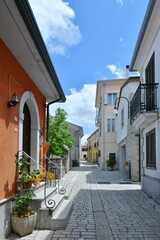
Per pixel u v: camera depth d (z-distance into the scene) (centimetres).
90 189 1289
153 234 571
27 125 813
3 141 521
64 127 2078
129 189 1295
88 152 6994
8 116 552
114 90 3106
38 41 530
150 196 1055
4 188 521
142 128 1249
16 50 570
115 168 2912
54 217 597
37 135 830
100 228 609
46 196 645
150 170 1103
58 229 585
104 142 3097
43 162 933
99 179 1803
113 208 835
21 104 644
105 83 3116
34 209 587
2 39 520
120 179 1805
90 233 569
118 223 655
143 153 1248
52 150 1959
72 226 618
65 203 750
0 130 508
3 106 526
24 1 408
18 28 480
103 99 3123
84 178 1877
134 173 1655
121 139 2367
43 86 836
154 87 977
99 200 980
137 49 1160
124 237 548
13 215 532
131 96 1741
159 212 780
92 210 802
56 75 756
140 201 961
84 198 1026
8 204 531
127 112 1888
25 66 661
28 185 605
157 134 969
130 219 697
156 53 966
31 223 539
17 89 620
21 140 628
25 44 540
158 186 931
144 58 1177
